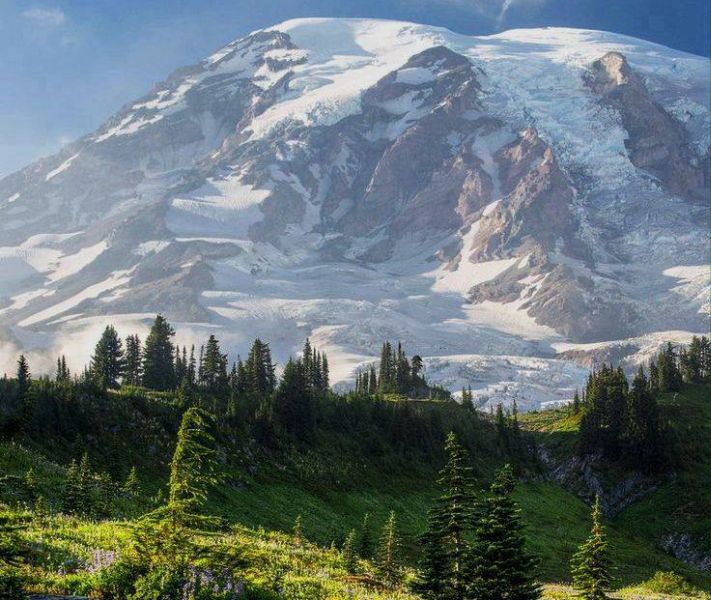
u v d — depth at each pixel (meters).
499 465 170.38
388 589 43.38
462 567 40.47
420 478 146.88
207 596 23.19
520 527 39.84
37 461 70.75
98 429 98.50
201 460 24.20
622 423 179.50
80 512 55.19
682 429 186.25
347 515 111.38
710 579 111.50
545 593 63.00
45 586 22.33
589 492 172.50
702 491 156.88
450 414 192.62
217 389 163.00
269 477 112.06
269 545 50.31
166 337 165.12
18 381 104.50
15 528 23.94
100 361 167.38
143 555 23.64
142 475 93.50
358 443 149.50
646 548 136.50
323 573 40.19
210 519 24.14
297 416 140.12
